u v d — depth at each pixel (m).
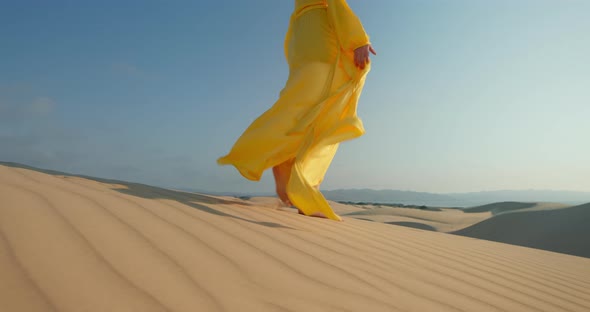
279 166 3.47
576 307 1.80
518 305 1.63
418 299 1.45
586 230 11.74
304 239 2.13
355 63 3.53
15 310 0.90
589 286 2.43
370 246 2.33
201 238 1.69
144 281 1.16
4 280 1.02
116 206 1.97
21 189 1.93
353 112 3.58
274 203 3.73
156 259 1.35
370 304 1.29
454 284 1.78
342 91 3.47
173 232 1.69
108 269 1.20
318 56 3.50
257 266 1.47
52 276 1.09
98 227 1.56
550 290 2.08
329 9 3.52
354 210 21.12
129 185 3.33
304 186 3.12
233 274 1.34
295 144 3.38
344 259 1.84
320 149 3.39
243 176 3.30
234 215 2.49
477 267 2.35
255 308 1.11
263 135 3.34
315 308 1.18
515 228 14.45
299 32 3.66
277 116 3.38
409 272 1.85
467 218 20.98
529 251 4.12
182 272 1.28
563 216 13.59
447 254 2.62
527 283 2.14
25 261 1.16
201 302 1.09
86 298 1.01
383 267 1.84
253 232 2.02
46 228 1.44
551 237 12.26
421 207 30.38
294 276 1.44
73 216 1.64
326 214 3.13
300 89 3.43
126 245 1.43
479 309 1.47
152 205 2.21
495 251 3.42
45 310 0.92
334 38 3.56
